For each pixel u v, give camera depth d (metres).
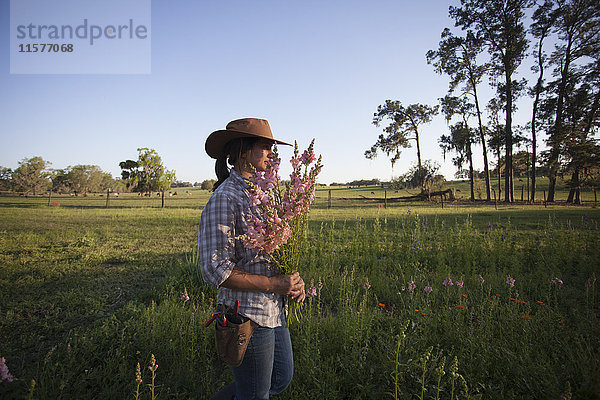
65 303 4.83
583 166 33.91
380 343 3.30
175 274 5.91
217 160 2.07
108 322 3.91
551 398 2.38
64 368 2.96
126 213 21.50
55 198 53.50
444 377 2.73
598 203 34.91
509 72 40.16
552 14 35.75
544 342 3.26
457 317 3.64
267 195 1.79
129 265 7.23
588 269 6.21
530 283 5.45
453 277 5.77
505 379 2.71
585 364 2.71
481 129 44.53
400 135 53.06
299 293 1.87
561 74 37.41
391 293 5.14
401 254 7.62
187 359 3.11
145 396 2.63
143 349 3.28
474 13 40.50
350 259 7.05
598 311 4.39
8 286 5.57
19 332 3.91
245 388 1.80
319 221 15.84
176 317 3.86
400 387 2.63
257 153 1.94
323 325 3.73
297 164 1.91
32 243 9.93
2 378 2.10
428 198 41.69
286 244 1.82
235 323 1.70
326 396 2.57
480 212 21.47
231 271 1.67
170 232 12.48
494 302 3.98
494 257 7.21
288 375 1.94
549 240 7.96
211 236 1.68
